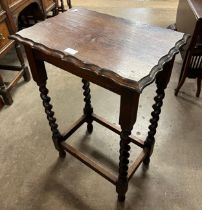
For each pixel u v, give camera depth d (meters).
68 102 1.74
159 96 1.00
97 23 0.95
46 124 1.56
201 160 1.32
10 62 2.19
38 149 1.41
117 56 0.75
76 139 1.46
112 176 1.10
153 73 0.69
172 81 1.91
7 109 1.69
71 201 1.17
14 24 1.60
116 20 0.96
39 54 0.88
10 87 1.70
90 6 3.23
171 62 0.86
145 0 3.36
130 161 1.31
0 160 1.35
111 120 1.59
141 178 1.24
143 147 1.22
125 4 3.26
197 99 1.73
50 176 1.27
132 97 0.70
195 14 1.37
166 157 1.34
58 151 1.38
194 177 1.25
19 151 1.40
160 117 1.58
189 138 1.45
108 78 0.69
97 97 1.78
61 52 0.78
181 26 1.76
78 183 1.24
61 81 1.96
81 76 0.81
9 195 1.20
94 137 1.47
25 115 1.63
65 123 1.57
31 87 1.89
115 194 1.18
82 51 0.78
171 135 1.46
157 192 1.19
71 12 1.03
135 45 0.80
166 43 0.81
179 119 1.57
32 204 1.16
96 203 1.15
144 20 2.80
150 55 0.75
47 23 0.95
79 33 0.88
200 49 1.43
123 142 0.86
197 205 1.13
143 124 1.53
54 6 2.25
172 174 1.26
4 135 1.50
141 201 1.15
